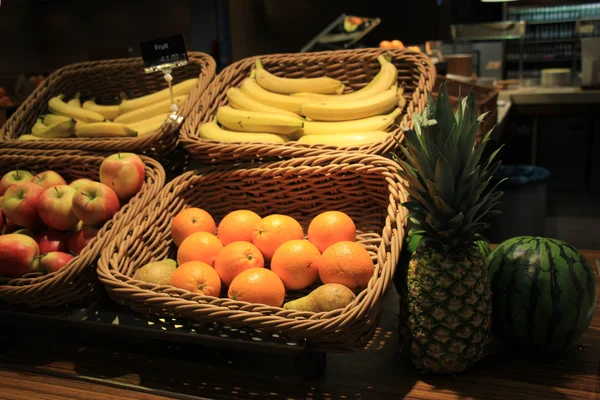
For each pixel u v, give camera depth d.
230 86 1.73
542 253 1.01
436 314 0.94
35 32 3.17
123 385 1.05
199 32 3.79
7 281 1.18
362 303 0.93
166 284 1.12
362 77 1.69
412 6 4.28
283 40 3.51
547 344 1.02
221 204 1.46
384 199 1.29
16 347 1.22
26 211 1.31
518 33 6.14
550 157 5.45
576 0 7.07
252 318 0.95
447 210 0.92
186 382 1.04
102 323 1.11
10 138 1.76
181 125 1.54
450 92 2.18
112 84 1.96
